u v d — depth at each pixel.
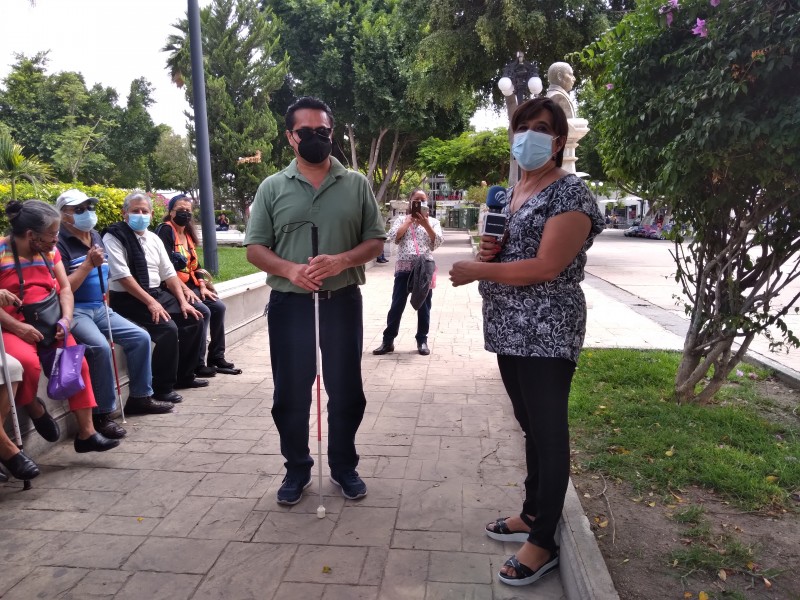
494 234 2.46
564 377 2.37
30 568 2.63
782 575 2.43
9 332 3.54
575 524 2.68
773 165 3.21
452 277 2.36
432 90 17.42
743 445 3.63
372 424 4.35
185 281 5.56
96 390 4.01
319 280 2.90
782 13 2.98
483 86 18.48
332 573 2.59
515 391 2.61
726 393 4.71
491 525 2.87
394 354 6.45
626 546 2.64
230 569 2.62
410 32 19.62
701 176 3.50
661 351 6.09
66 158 28.50
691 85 3.30
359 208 3.17
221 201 25.28
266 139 21.61
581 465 3.44
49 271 3.74
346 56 22.28
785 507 2.95
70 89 32.56
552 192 2.29
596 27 14.54
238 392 5.18
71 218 4.24
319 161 3.01
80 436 3.82
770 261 4.04
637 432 3.83
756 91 3.14
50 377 3.54
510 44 15.46
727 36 3.20
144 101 39.44
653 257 20.58
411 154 31.22
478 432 4.18
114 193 8.68
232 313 7.02
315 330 3.08
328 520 3.03
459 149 25.02
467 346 6.79
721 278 4.12
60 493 3.33
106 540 2.85
